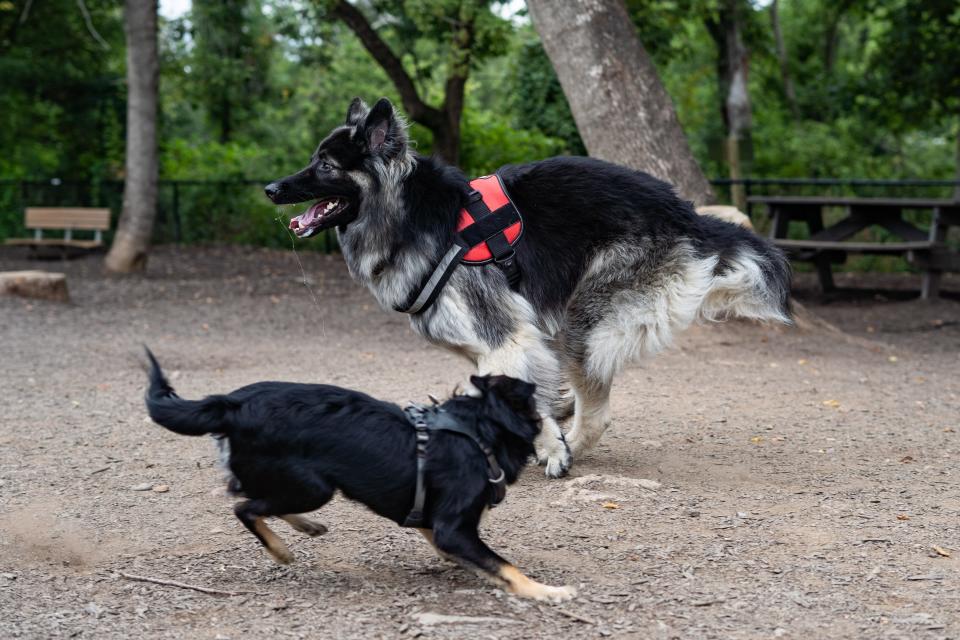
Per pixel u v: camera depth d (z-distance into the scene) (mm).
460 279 5109
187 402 3738
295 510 3816
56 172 23047
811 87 28641
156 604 3770
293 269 17703
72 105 22641
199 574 4090
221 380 8320
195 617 3650
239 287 15219
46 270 16750
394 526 4715
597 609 3689
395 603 3762
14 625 3566
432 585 3959
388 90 25047
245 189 21797
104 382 8234
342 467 3736
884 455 5984
